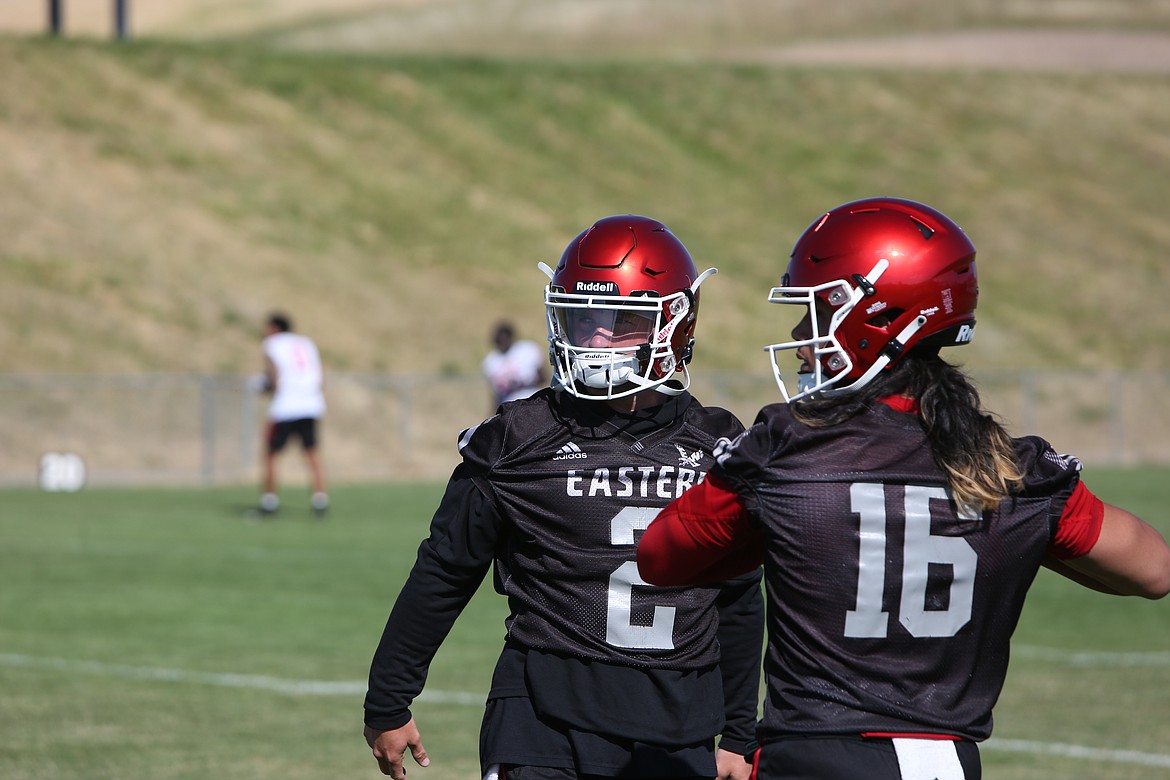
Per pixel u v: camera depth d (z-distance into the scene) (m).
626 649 12.55
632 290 12.77
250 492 79.69
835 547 9.94
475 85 156.38
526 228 133.12
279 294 112.25
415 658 12.97
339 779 22.22
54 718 26.19
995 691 10.21
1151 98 183.38
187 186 123.69
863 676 9.90
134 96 135.12
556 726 12.57
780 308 127.06
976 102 175.12
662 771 12.46
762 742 10.23
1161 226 155.75
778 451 10.19
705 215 142.75
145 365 99.62
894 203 10.51
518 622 12.85
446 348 111.81
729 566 10.88
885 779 9.70
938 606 9.93
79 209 114.88
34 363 96.31
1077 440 117.31
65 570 46.28
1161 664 32.28
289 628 35.94
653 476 12.77
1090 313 136.25
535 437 12.88
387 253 123.06
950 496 9.99
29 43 137.88
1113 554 10.25
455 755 23.83
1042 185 159.75
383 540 55.25
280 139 136.25
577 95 159.38
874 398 10.29
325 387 101.12
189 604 39.62
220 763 23.09
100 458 91.19
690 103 163.50
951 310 10.33
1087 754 23.83
